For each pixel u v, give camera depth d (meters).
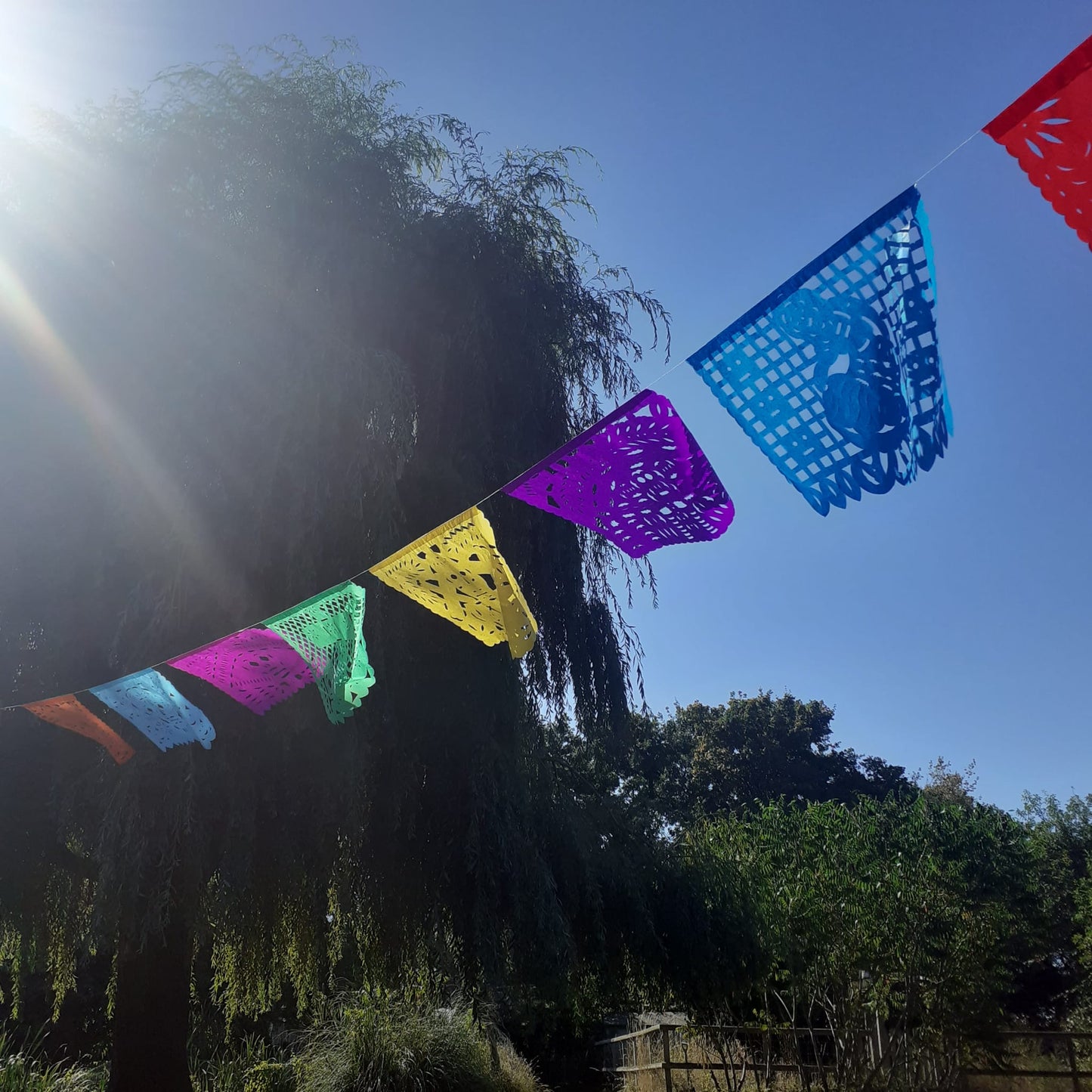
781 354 2.25
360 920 7.73
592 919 8.18
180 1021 7.32
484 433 7.97
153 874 6.26
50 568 6.93
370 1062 8.90
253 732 6.61
